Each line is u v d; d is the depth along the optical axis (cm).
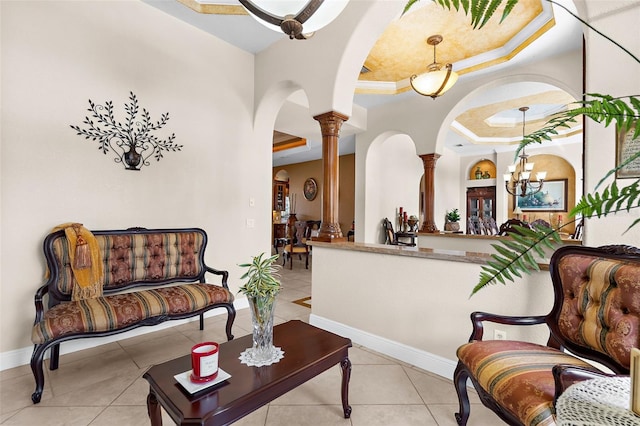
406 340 240
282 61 348
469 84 422
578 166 739
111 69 274
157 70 303
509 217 846
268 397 130
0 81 222
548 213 788
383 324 255
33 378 211
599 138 161
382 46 354
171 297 242
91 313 205
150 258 278
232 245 365
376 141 561
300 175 1020
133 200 289
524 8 286
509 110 603
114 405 181
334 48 293
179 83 319
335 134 307
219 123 352
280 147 852
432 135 467
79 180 258
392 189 651
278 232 945
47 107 242
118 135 279
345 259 284
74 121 255
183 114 322
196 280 305
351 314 279
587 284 145
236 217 369
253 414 175
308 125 539
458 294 213
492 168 881
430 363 225
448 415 176
